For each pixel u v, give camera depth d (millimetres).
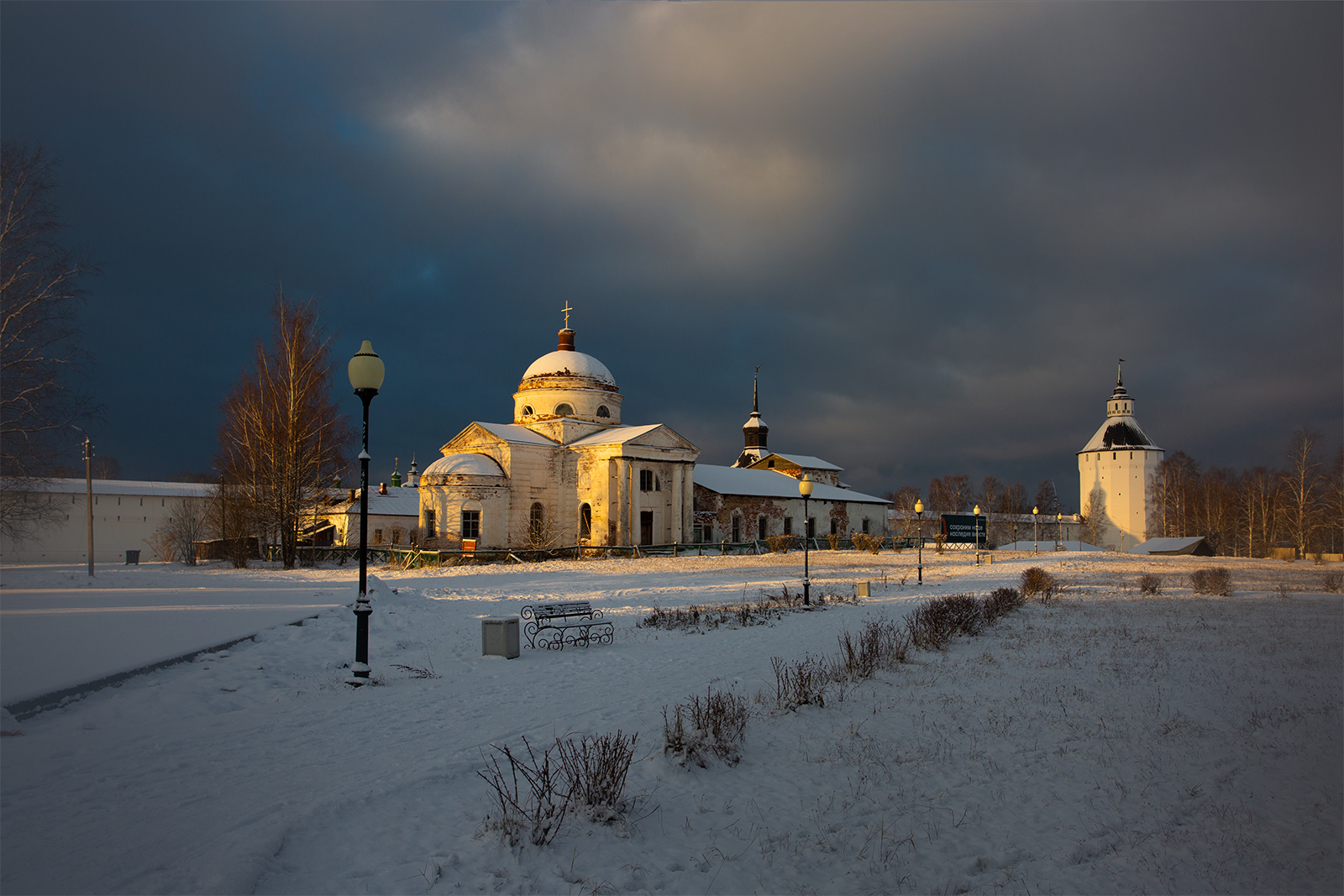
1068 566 46875
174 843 5820
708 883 5766
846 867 6121
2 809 6531
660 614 21656
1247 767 8562
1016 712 10766
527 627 18922
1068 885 5891
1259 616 22250
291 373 42906
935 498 128375
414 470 100188
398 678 12852
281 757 8188
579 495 55188
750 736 9609
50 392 27875
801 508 69062
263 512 44344
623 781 7520
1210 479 94562
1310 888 5871
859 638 16000
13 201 27000
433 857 5852
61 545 66562
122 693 10750
